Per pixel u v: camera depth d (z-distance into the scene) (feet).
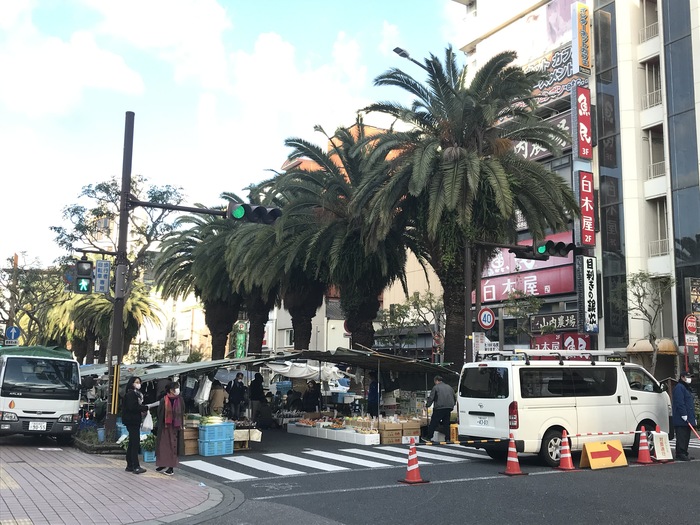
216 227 92.84
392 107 64.54
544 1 121.90
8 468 36.73
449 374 62.75
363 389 81.92
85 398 79.87
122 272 48.32
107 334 146.10
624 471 38.60
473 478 35.78
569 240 111.55
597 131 107.24
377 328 156.76
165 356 228.02
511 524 24.50
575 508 27.37
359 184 66.95
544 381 41.45
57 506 26.35
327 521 25.07
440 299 115.44
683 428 44.01
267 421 68.90
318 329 171.12
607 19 108.17
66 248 85.66
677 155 94.58
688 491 31.48
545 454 40.27
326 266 78.69
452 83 66.39
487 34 135.85
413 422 55.67
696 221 91.15
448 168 59.88
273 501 29.45
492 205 61.57
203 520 25.41
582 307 96.48
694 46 93.45
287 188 73.10
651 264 98.48
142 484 32.94
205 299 103.40
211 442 46.47
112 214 86.28
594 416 42.68
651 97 103.04
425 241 67.36
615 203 103.24
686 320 74.08
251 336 100.78
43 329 173.99
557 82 114.01
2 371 50.83
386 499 29.63
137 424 37.29
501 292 125.59
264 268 78.13
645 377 46.73
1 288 127.54
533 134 64.64
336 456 45.93
